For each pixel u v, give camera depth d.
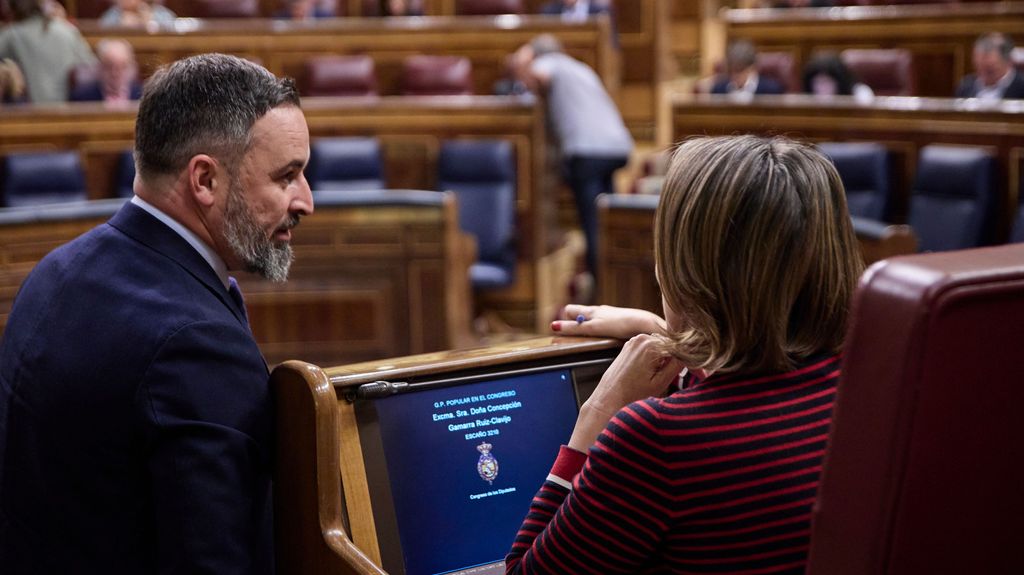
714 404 1.02
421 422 1.34
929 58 6.70
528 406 1.40
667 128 8.44
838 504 0.75
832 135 5.02
